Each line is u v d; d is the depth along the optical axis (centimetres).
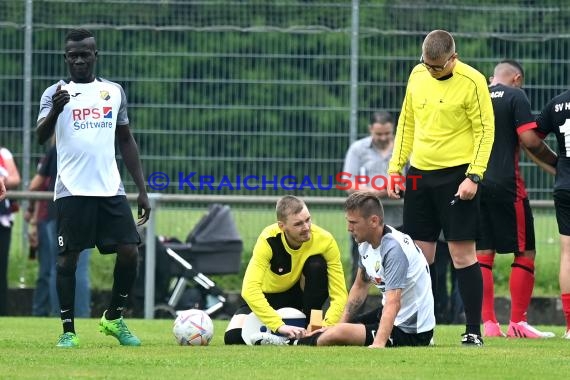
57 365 2414
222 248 4738
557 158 3525
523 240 3522
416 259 2875
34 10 4744
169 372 2298
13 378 2195
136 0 4731
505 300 4778
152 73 4716
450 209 2980
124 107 2952
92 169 2864
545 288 4778
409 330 2900
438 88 2977
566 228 3406
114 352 2703
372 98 4703
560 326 4481
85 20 4744
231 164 4709
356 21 4700
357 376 2233
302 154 4697
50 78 4753
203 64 4716
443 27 4712
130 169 2973
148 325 3931
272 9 4725
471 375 2270
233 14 4719
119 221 2900
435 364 2438
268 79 4709
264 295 3069
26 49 4738
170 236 4769
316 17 4712
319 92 4703
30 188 4728
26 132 4744
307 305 3041
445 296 4512
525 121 3447
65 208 2867
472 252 3000
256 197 4684
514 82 3606
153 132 4716
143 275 4712
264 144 4709
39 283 4703
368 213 2788
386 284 2820
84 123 2864
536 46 4703
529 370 2366
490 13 4706
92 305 4928
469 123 2972
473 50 4712
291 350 2736
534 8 4700
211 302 4772
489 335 3566
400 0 4712
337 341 2892
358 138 4700
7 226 4669
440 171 2994
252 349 2786
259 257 2998
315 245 3019
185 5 4722
